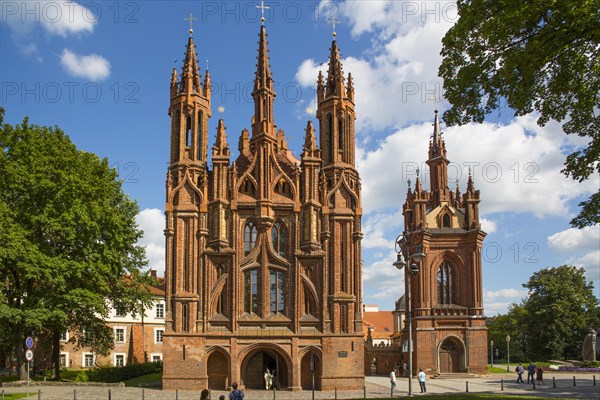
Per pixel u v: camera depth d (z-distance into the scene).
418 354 85.50
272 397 50.31
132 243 65.12
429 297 88.25
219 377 57.53
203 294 57.62
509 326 140.62
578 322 108.88
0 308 50.72
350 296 58.84
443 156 96.81
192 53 63.12
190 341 56.25
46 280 53.59
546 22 25.31
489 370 94.25
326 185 60.94
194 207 58.81
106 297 65.00
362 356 58.03
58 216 55.84
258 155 61.00
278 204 59.94
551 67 27.28
